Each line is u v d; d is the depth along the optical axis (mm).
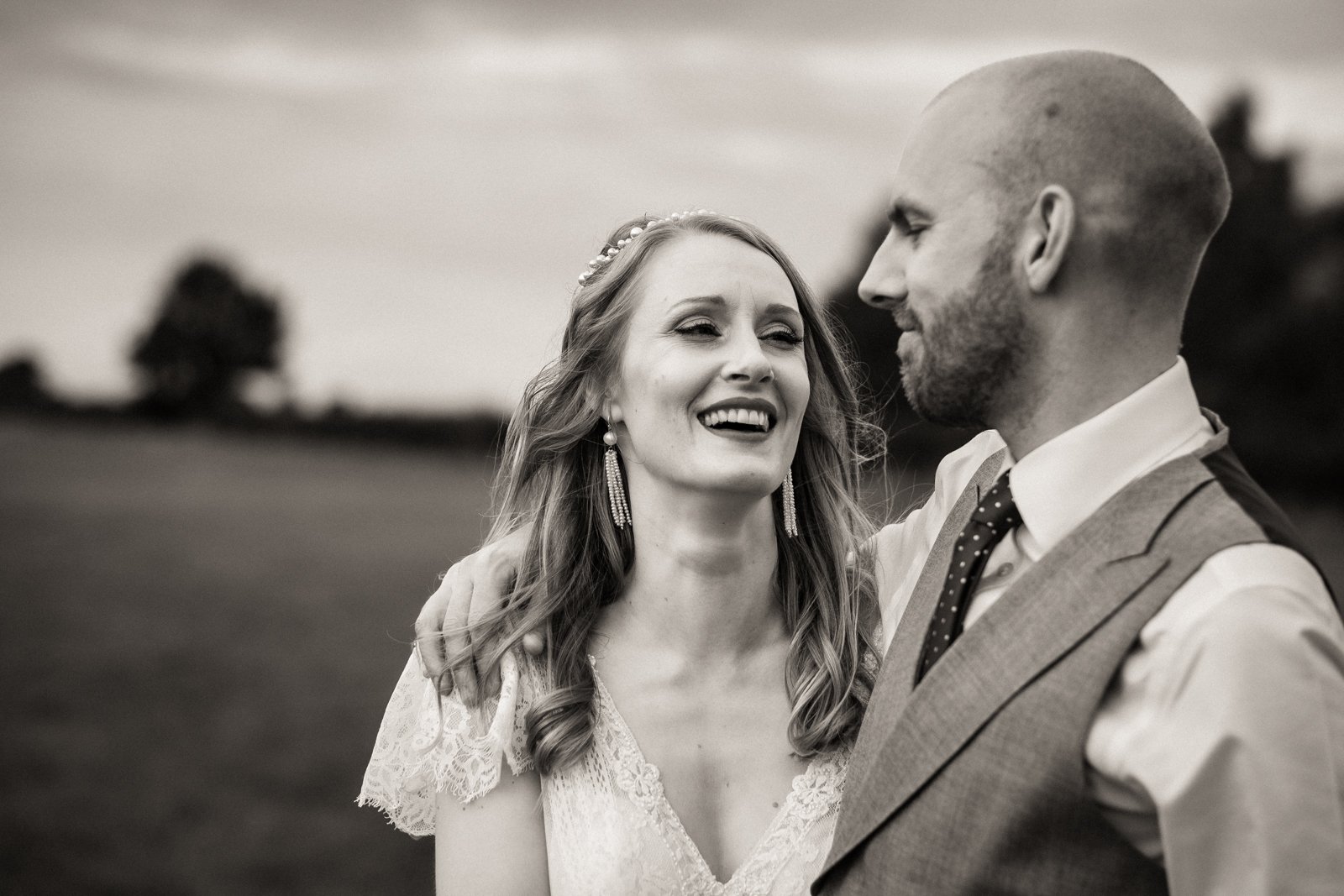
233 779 9281
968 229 1775
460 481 27312
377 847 8109
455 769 2166
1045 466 1805
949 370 1826
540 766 2191
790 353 2250
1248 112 30000
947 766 1745
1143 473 1773
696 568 2266
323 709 10977
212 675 12070
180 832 8328
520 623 2301
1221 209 1762
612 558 2357
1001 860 1681
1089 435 1779
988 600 1868
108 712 10961
